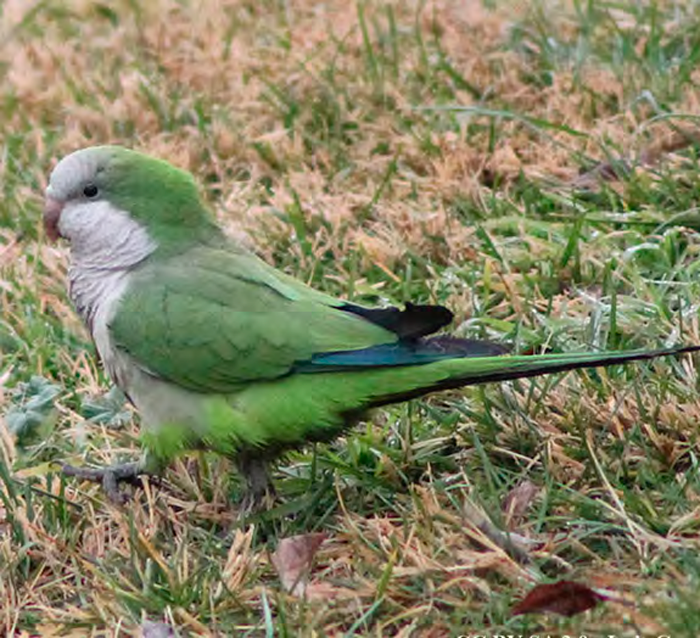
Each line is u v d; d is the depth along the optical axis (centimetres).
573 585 652
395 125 1187
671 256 980
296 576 710
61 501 779
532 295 959
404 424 824
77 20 1490
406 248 1018
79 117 1249
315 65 1279
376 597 687
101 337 780
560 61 1269
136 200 782
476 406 848
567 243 989
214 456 835
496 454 812
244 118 1225
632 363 852
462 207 1068
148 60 1376
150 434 775
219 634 675
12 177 1173
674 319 891
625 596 662
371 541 743
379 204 1083
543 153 1120
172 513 779
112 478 798
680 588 654
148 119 1238
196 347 743
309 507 770
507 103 1216
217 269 764
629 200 1047
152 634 675
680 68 1188
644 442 789
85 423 876
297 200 1062
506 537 710
